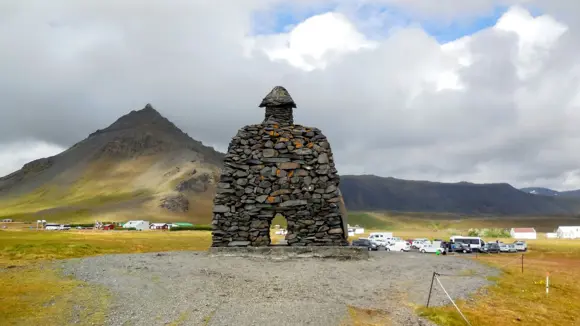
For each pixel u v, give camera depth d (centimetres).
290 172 2555
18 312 1286
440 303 1614
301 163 2564
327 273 1978
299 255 2394
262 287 1678
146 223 15225
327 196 2520
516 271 2677
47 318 1253
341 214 2578
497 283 2127
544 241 10994
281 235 9331
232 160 2580
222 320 1280
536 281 2320
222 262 2189
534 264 3609
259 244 2475
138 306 1388
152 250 3959
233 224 2502
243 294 1566
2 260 2280
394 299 1627
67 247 3030
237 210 2522
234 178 2561
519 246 6950
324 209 2506
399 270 2184
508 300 1806
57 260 2253
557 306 1814
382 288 1773
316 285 1745
